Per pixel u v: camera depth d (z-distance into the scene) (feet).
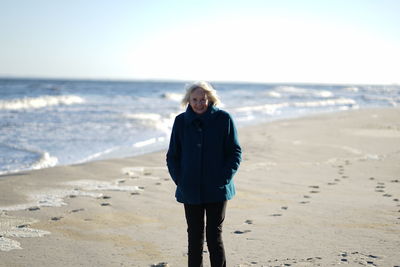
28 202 20.49
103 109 86.79
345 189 23.56
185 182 10.96
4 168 30.42
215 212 11.05
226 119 11.06
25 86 227.61
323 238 15.26
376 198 21.47
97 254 13.96
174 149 11.49
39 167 31.35
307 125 61.16
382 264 12.40
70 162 33.88
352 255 13.28
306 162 32.45
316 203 20.49
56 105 97.91
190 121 10.96
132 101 122.31
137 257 13.70
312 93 224.94
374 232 15.92
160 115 73.10
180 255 13.87
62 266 12.92
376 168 29.99
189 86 11.14
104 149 40.42
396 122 66.39
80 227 16.84
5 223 17.17
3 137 44.93
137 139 47.55
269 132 52.37
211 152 10.91
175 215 18.62
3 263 13.08
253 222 17.37
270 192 22.80
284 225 16.96
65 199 21.12
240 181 25.45
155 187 23.95
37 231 16.25
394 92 279.90
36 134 48.06
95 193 22.40
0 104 84.02
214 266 10.88
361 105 130.31
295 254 13.56
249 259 13.17
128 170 28.94
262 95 182.29
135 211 19.16
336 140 45.44
